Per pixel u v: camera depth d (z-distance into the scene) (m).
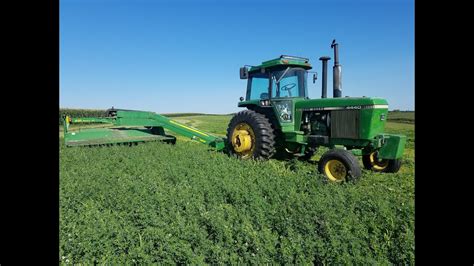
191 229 3.61
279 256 3.17
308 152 8.26
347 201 4.68
